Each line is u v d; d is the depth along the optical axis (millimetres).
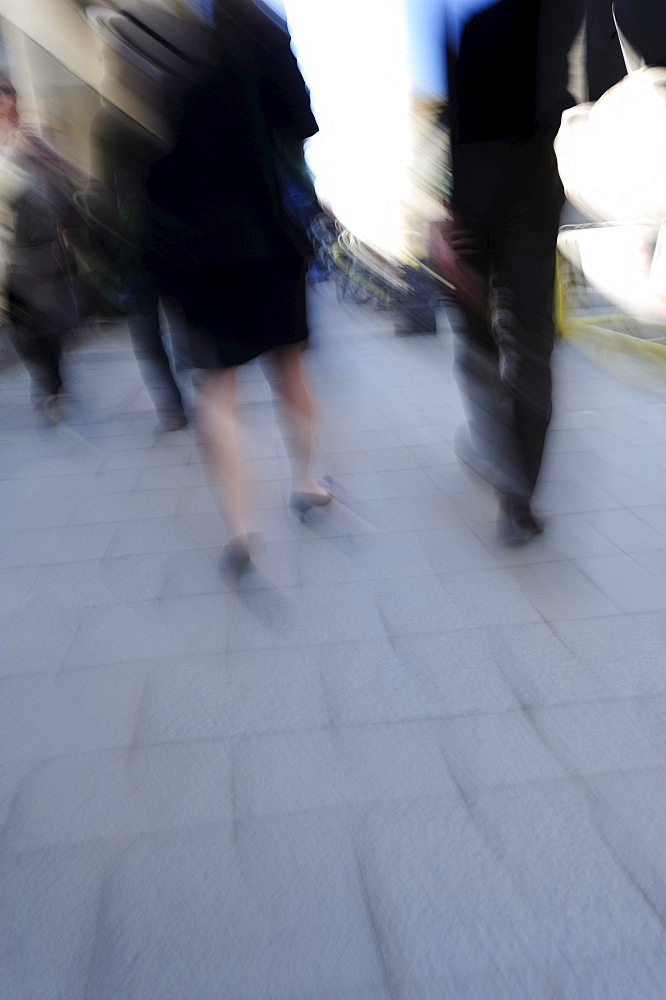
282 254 2510
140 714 2080
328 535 3053
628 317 5254
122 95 2297
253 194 2381
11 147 3930
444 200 2451
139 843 1651
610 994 1298
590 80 2840
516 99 2156
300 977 1355
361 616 2486
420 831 1643
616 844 1580
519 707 2016
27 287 4508
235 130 2275
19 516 3488
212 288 2441
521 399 2586
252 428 4480
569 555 2766
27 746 1976
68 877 1573
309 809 1722
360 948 1400
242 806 1741
